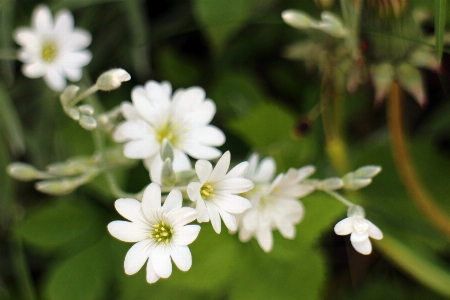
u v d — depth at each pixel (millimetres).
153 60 318
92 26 309
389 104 280
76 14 312
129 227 236
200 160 235
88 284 289
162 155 243
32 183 311
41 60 283
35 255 311
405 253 288
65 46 286
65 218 294
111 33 310
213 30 290
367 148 299
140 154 249
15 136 285
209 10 285
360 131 318
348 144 316
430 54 268
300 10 299
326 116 288
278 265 280
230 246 282
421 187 288
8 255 310
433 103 313
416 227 294
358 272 309
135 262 235
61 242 292
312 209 278
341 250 312
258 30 313
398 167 288
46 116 300
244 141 309
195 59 319
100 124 258
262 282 280
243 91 309
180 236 235
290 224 252
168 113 254
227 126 295
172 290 286
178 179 243
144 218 237
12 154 305
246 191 243
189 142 253
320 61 282
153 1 314
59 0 296
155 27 311
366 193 297
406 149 285
